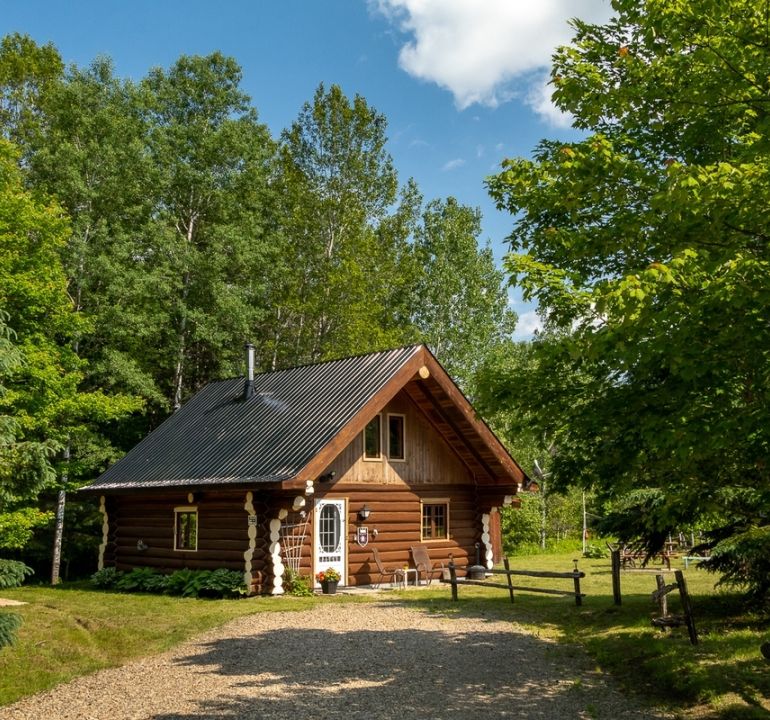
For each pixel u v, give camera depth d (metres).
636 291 6.02
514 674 9.50
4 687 9.14
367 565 19.80
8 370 11.38
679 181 6.30
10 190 22.28
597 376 7.77
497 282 37.72
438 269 36.53
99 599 17.19
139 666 10.32
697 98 7.62
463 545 22.27
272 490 17.61
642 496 12.48
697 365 6.41
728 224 6.64
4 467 10.77
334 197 35.97
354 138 36.91
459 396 20.30
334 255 35.22
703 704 7.88
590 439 8.30
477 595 17.55
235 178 32.44
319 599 16.80
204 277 30.97
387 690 8.77
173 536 20.09
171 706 8.19
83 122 29.97
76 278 28.12
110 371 28.41
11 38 36.38
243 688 8.92
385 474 20.56
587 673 9.52
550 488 9.28
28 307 21.70
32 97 34.03
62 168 28.39
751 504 9.17
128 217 30.50
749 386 6.85
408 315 38.06
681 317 6.37
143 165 30.02
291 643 11.62
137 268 29.56
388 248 37.19
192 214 32.88
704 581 18.28
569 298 8.21
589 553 29.77
